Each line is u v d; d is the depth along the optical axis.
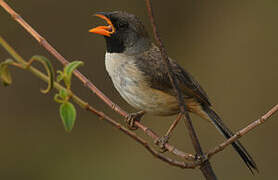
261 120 5.18
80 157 14.32
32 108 14.77
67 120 4.34
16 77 14.80
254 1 15.53
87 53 15.01
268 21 15.18
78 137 14.62
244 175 12.84
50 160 14.23
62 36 15.09
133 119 7.97
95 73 14.93
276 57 14.67
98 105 14.76
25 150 14.32
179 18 15.80
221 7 15.77
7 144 14.34
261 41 14.98
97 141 14.55
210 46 15.45
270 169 12.98
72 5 15.21
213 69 15.10
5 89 14.78
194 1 15.88
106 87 14.87
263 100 14.19
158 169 13.53
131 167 13.86
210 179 5.25
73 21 15.18
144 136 14.16
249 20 15.38
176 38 15.75
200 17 15.81
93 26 15.18
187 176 13.10
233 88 14.62
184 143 13.72
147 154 13.91
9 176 13.91
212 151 5.27
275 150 13.20
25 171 14.04
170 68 5.17
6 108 14.74
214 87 14.78
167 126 14.09
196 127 13.80
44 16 15.12
